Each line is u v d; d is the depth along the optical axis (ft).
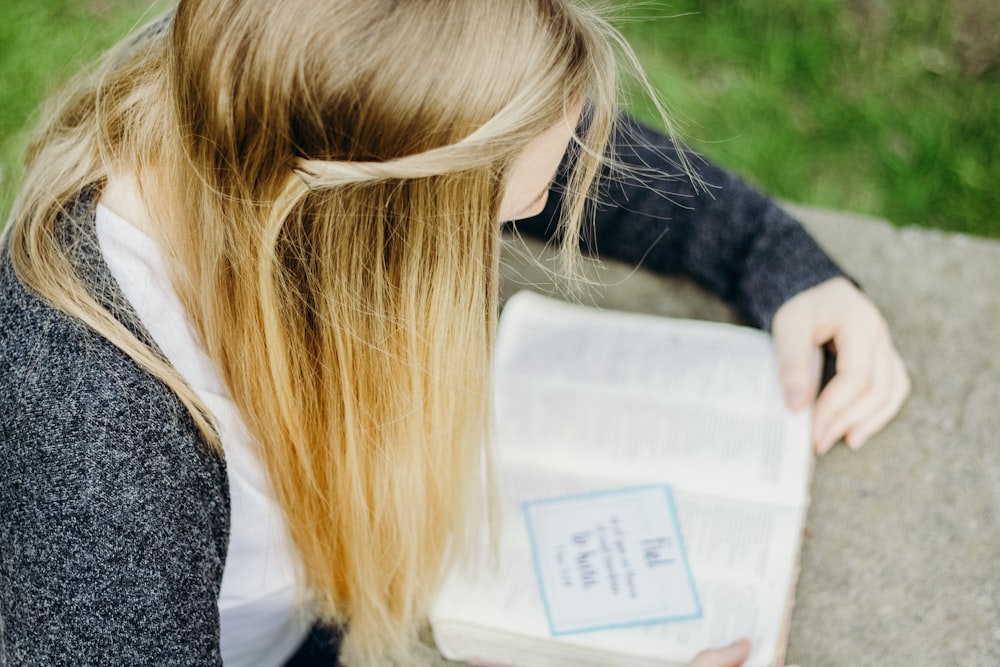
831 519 3.40
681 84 6.64
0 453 2.29
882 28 6.79
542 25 2.11
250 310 2.46
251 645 3.20
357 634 3.33
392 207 2.30
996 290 3.95
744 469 3.33
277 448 2.75
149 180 2.47
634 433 3.44
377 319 2.53
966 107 6.46
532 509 3.31
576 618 3.08
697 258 3.83
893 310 3.92
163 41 2.50
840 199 6.24
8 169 6.00
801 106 6.58
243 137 2.13
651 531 3.23
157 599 2.38
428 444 2.89
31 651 2.33
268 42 1.98
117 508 2.29
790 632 3.19
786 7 6.89
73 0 6.90
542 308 3.81
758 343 3.64
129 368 2.33
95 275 2.37
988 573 3.26
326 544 3.07
